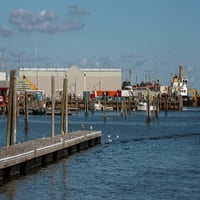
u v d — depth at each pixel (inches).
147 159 3038.9
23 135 4817.9
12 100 2687.0
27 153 2401.6
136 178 2343.8
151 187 2139.5
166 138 4726.9
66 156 3122.5
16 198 1908.2
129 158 3078.2
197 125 7180.1
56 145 2883.9
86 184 2188.7
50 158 2815.0
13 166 2273.6
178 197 1964.8
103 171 2539.4
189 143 4180.6
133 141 4345.5
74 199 1907.0
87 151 3435.0
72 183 2202.3
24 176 2324.1
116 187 2133.4
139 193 2025.1
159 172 2519.7
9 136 2706.7
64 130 4042.8
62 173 2448.3
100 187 2128.4
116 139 4527.6
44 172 2459.4
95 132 3993.6
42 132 5241.1
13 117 2696.9
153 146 3885.3
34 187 2097.7
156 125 7052.2
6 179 2224.4
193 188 2123.5
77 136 3548.2
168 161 2945.4
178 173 2488.9
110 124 7096.5
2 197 1918.1
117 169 2613.2
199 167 2691.9
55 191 2036.2
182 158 3095.5
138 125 6934.1
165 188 2122.3
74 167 2655.0
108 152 3400.6
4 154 2320.4
